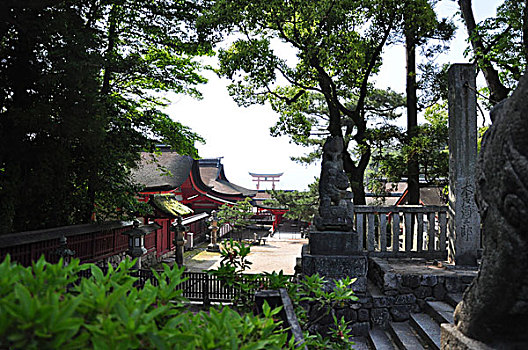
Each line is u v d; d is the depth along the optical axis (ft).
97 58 23.81
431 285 18.81
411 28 36.47
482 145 7.94
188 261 52.80
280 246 67.97
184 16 30.60
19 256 23.20
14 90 24.63
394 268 21.11
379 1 33.91
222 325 5.31
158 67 35.09
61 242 26.00
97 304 4.63
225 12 32.78
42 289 4.84
